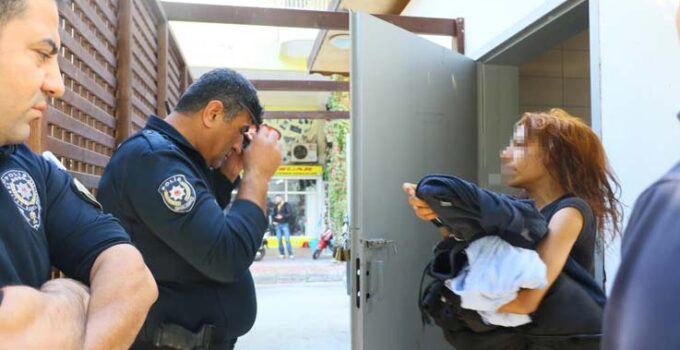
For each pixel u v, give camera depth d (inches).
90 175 75.4
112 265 32.0
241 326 55.7
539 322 48.5
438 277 52.1
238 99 55.9
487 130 119.1
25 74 27.0
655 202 22.4
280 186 569.6
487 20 116.3
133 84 93.7
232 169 63.9
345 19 120.9
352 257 84.0
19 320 23.8
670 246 20.7
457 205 48.5
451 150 109.2
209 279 51.4
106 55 82.2
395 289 89.6
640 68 72.6
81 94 71.0
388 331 87.4
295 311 219.8
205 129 55.8
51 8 28.7
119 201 49.6
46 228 33.2
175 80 151.2
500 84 122.0
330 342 170.4
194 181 50.0
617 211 62.1
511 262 46.7
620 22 76.2
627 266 22.6
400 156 92.7
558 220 51.2
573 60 138.9
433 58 104.2
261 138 57.1
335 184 422.9
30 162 33.1
